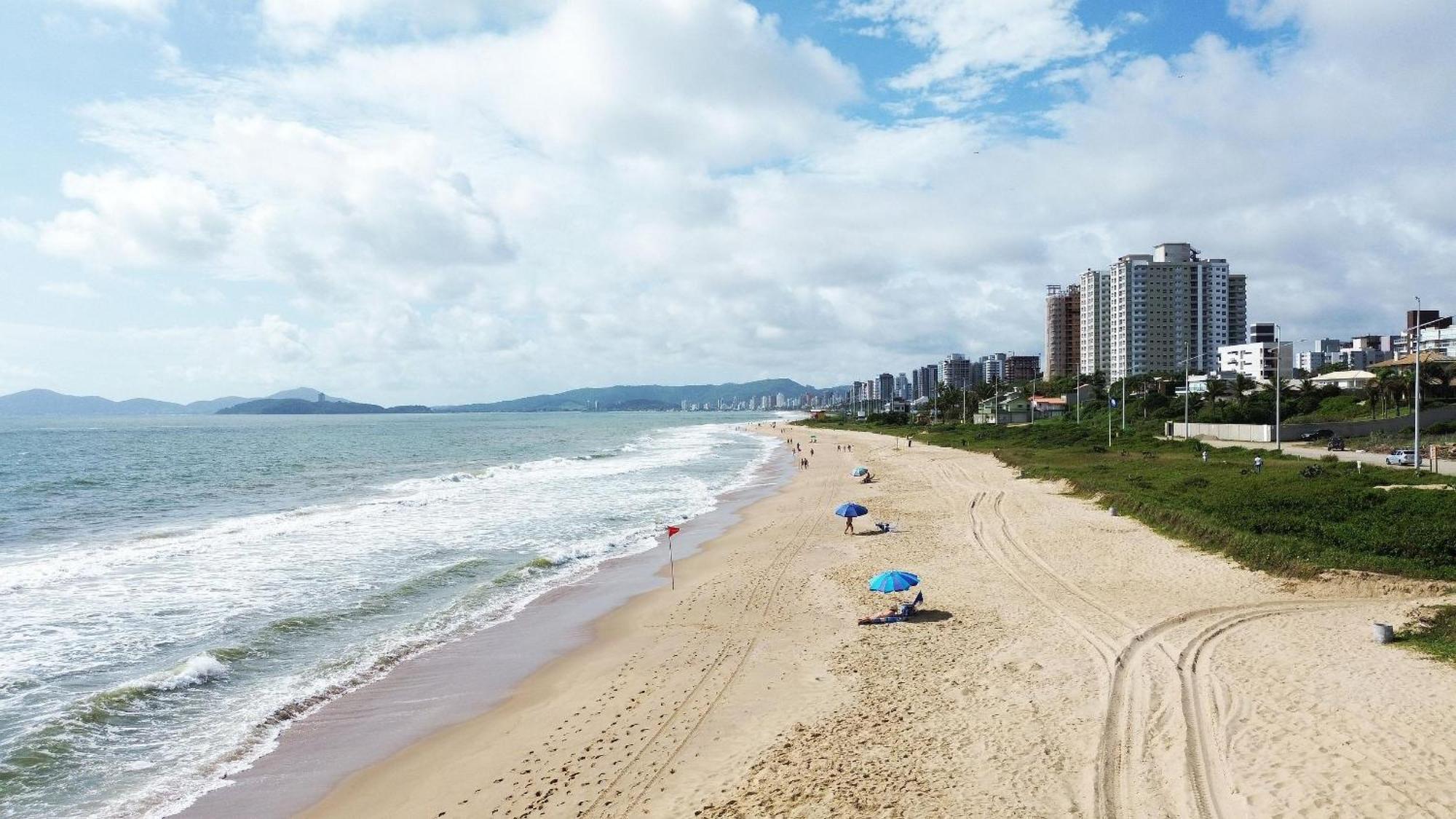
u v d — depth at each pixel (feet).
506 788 41.37
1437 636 52.03
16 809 40.55
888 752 40.40
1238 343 564.71
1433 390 226.99
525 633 70.03
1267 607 62.64
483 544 109.50
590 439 463.83
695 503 155.22
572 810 37.83
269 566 93.50
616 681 56.65
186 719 51.31
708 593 80.84
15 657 61.11
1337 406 262.67
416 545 107.86
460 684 58.23
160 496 165.27
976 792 35.58
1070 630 58.80
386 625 71.46
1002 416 433.48
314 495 167.43
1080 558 85.05
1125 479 140.46
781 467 245.04
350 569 92.38
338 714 52.85
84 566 92.32
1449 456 156.04
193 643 64.95
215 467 236.63
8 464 239.91
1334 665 47.93
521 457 293.84
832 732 43.57
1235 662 49.67
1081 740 40.19
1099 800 34.30
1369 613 59.26
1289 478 124.36
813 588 79.61
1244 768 35.96
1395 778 33.91
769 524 126.00
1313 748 37.22
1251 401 281.95
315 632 69.21
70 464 241.96
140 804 41.45
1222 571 75.05
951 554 91.91
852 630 63.82
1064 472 159.22
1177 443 225.56
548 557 99.50
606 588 85.76
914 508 133.39
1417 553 73.15
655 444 409.69
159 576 88.12
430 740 48.98
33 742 47.06
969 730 42.29
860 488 171.63
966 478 175.83
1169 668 49.47
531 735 48.52
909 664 54.34
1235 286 563.89
